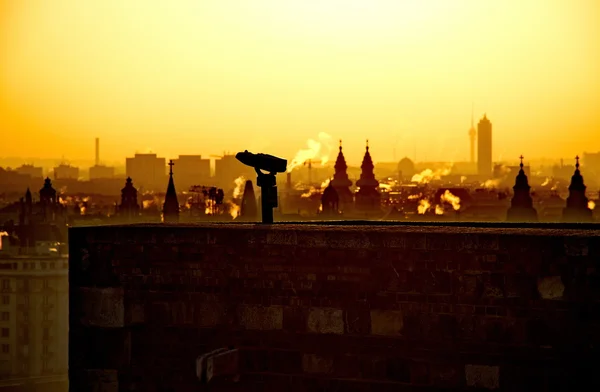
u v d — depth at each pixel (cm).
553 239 1950
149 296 2231
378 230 2095
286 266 2128
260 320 2145
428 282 2027
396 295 2048
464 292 2005
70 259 2284
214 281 2183
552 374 1955
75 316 2280
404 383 2039
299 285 2117
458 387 2006
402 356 2044
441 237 2019
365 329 2069
